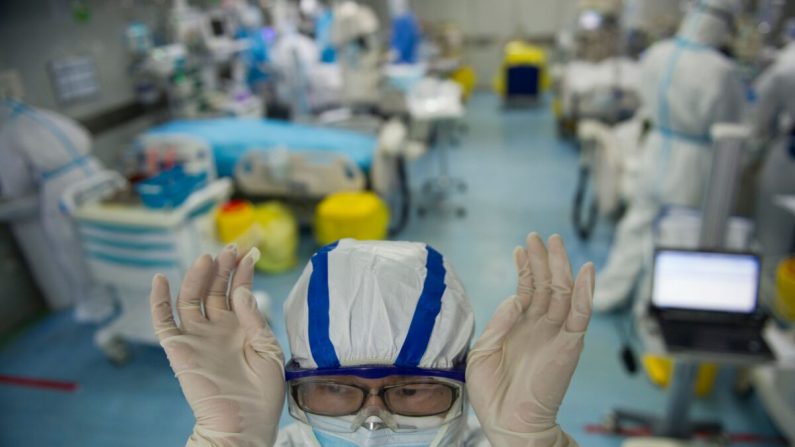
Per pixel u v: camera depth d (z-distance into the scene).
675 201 2.72
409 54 6.06
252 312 0.81
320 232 3.64
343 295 0.84
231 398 0.77
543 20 8.07
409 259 0.88
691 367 2.02
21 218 3.03
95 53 3.75
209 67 4.80
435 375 0.82
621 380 2.57
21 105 2.81
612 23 5.97
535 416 0.78
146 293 2.83
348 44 4.85
